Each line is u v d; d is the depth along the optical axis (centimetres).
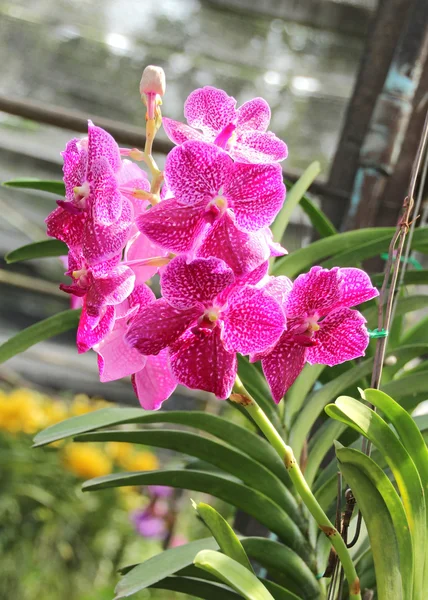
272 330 40
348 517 46
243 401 42
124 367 43
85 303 41
